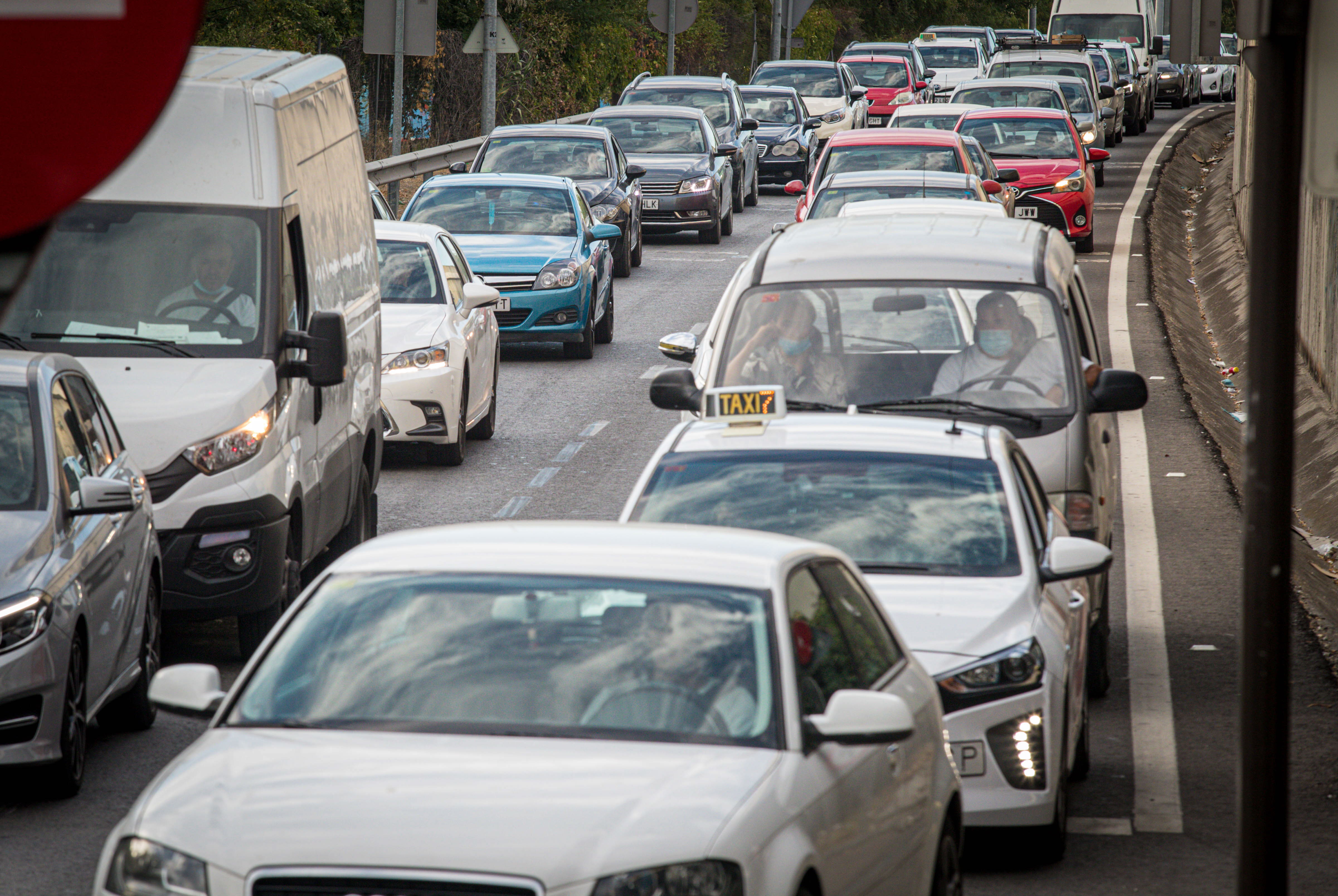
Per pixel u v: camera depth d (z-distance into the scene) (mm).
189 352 35938
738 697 16922
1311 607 40344
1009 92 126125
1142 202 127812
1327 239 62812
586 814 14992
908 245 36750
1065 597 27484
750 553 18750
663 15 168625
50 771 26938
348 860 14570
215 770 16125
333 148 43188
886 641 20484
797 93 156875
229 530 34531
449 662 17516
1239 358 80938
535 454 57938
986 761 23594
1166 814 27281
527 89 157125
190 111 37000
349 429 42469
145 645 31641
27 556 26875
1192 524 49500
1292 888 24062
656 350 79188
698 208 114250
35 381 29734
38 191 6398
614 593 18125
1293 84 13203
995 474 27328
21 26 6371
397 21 93625
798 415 29531
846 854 16516
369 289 45844
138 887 14898
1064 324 35156
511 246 75188
